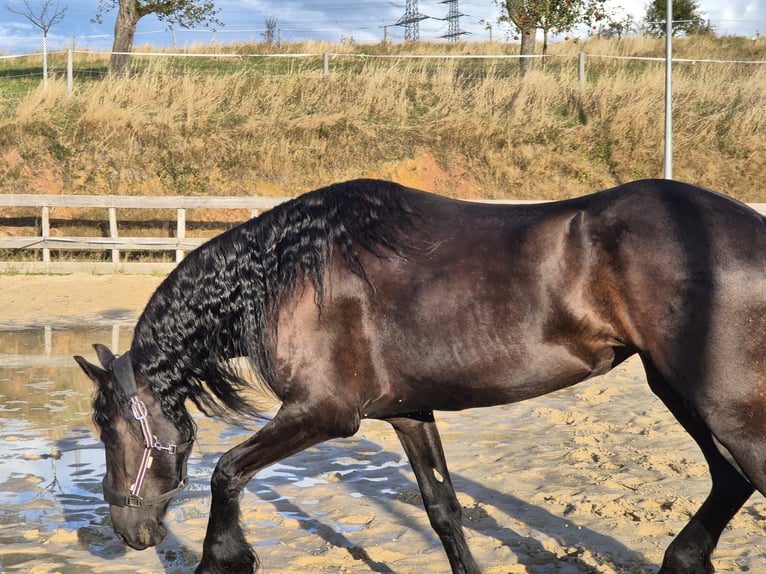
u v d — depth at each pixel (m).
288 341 3.70
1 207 17.31
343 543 4.57
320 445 6.57
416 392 3.68
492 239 3.56
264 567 4.25
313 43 29.45
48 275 15.38
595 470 5.74
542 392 3.62
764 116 20.47
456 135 19.80
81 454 6.27
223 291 3.84
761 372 3.17
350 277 3.65
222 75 23.64
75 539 4.65
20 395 8.01
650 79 21.58
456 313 3.52
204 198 16.30
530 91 21.16
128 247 16.08
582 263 3.41
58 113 19.56
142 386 3.96
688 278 3.24
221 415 4.13
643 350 3.36
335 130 19.88
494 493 5.32
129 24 22.64
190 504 5.26
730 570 4.10
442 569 4.21
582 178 19.08
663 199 3.40
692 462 5.81
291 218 3.79
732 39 32.28
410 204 3.75
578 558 4.27
